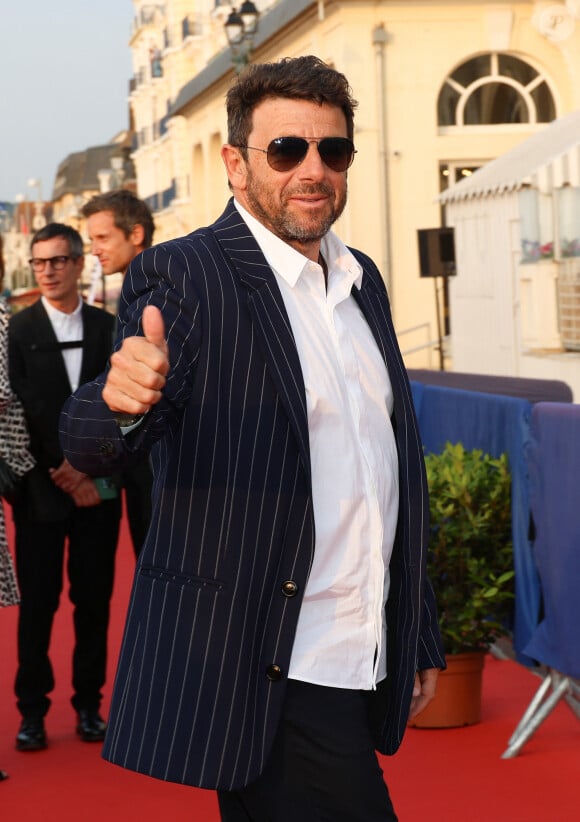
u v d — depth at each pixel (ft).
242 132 9.07
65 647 24.02
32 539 18.17
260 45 89.92
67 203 348.79
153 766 8.39
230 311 8.53
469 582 18.11
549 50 76.95
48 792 16.25
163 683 8.43
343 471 8.80
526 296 42.86
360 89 75.66
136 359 7.29
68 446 7.81
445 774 16.31
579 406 16.83
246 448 8.44
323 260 9.37
